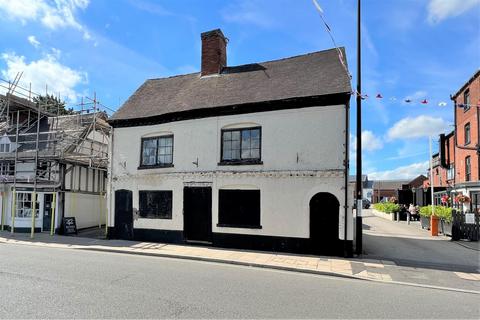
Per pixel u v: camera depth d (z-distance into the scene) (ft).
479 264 35.12
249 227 42.42
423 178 191.83
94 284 24.22
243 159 44.06
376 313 19.88
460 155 85.30
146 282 25.23
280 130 42.09
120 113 53.36
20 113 70.95
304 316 18.80
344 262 35.24
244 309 19.58
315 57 50.57
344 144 39.01
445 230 56.54
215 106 45.14
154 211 49.01
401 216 90.38
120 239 50.55
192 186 46.32
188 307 19.58
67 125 67.05
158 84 59.26
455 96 88.43
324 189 39.37
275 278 28.40
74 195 62.54
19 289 22.57
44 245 45.14
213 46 55.88
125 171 51.49
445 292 25.62
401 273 31.24
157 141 50.19
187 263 34.42
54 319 17.19
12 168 63.26
